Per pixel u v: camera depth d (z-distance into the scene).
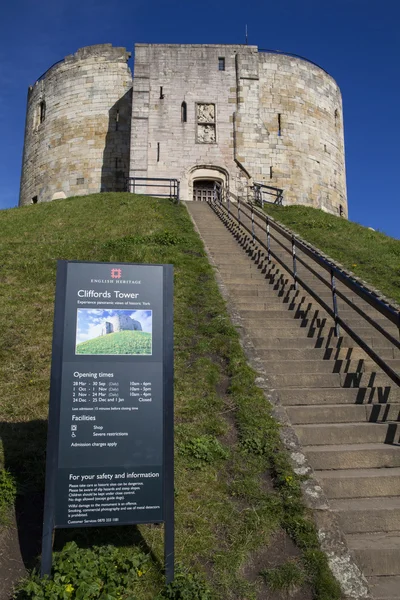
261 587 4.28
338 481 5.38
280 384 7.19
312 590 4.25
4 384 6.92
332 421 6.50
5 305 9.45
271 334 8.58
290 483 5.22
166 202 21.02
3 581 4.27
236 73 30.25
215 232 16.03
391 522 5.00
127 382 4.60
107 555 4.38
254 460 5.64
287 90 31.45
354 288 7.28
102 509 4.29
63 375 4.50
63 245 13.52
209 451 5.69
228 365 7.56
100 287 4.77
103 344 4.64
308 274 11.70
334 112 34.06
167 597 4.09
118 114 32.41
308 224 18.41
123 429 4.48
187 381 7.09
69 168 32.41
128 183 28.22
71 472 4.31
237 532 4.74
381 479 5.42
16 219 18.05
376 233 18.23
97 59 33.06
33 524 4.84
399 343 6.16
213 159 29.22
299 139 31.20
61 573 4.11
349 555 4.53
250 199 26.44
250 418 6.25
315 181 31.62
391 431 6.21
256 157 29.91
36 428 6.02
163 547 4.57
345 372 7.54
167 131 29.09
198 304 9.71
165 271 4.95
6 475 5.22
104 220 16.94
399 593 4.33
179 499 5.05
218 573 4.34
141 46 29.84
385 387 7.00
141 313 4.79
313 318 8.95
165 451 4.50
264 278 11.34
